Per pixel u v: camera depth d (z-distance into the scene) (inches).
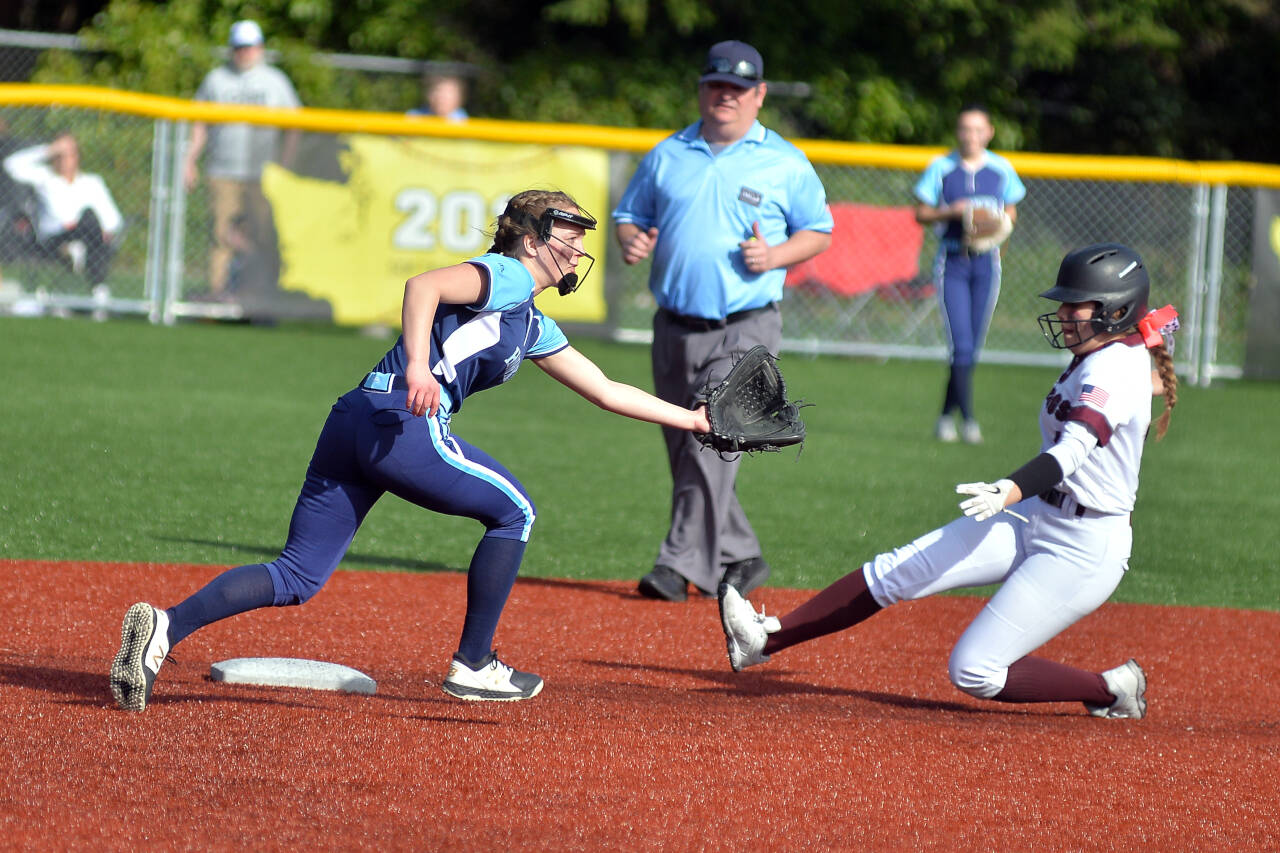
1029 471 631.8
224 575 619.8
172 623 602.5
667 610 913.5
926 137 3287.4
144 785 517.7
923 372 2215.8
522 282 612.7
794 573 1026.1
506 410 1700.3
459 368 609.3
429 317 587.8
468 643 657.6
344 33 3233.3
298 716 610.5
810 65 3213.6
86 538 992.9
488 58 3221.0
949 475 1419.8
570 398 1829.5
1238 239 2255.2
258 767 542.3
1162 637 890.7
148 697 602.9
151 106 2085.4
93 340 1919.3
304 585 628.4
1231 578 1064.2
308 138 2110.0
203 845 469.1
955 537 699.4
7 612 799.7
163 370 1750.7
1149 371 662.5
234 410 1529.3
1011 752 617.9
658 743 600.1
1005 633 687.7
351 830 487.5
